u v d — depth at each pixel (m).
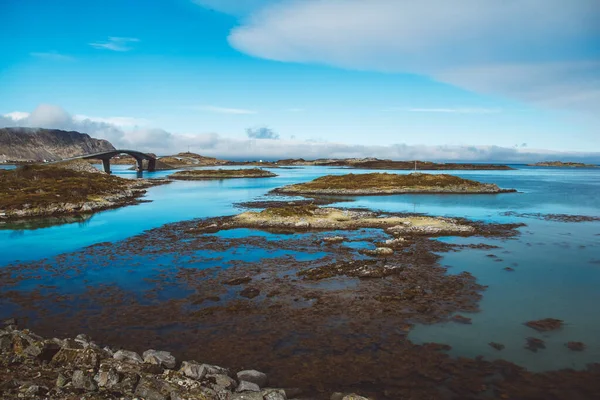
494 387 12.34
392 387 12.29
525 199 72.12
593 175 190.00
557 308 19.00
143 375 11.88
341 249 31.36
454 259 28.06
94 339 15.76
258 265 26.73
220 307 19.06
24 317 18.08
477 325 17.02
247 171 170.00
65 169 109.75
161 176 170.00
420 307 19.00
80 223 46.09
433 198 74.19
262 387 12.26
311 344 15.21
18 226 44.28
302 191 85.50
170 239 35.91
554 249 31.19
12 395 10.42
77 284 22.91
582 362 13.99
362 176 104.69
